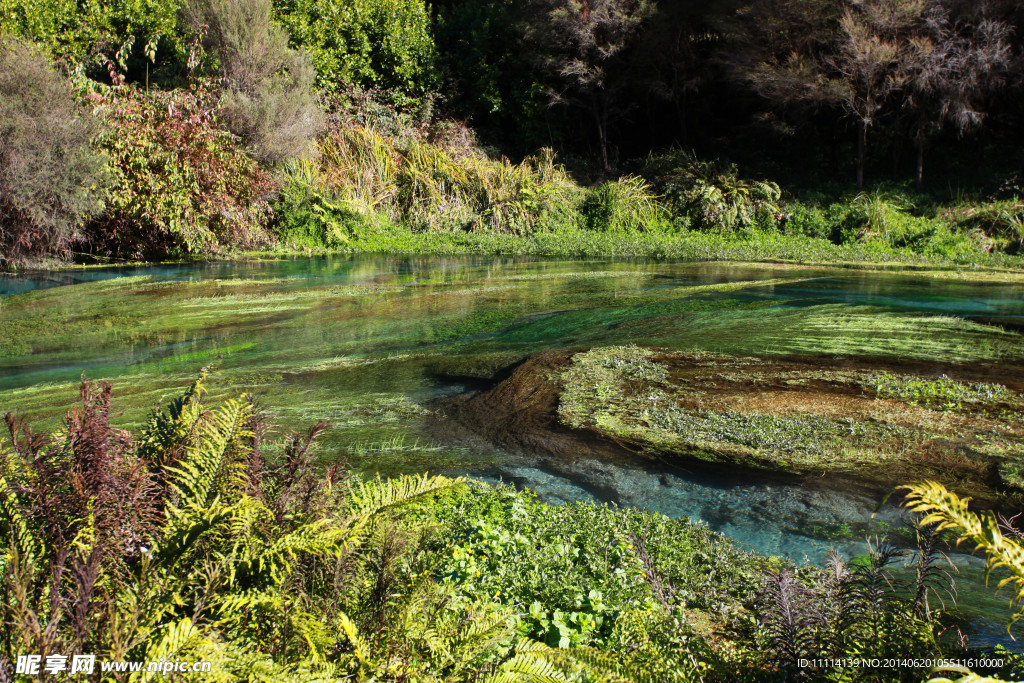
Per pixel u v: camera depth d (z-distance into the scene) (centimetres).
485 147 2564
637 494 509
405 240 2025
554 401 705
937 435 603
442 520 414
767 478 531
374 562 245
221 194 1788
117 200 1617
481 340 956
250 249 1869
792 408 676
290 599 214
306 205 1991
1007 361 832
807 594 239
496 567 365
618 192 2258
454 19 2788
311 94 2195
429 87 2602
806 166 2536
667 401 700
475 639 227
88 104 1639
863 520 466
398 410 686
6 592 190
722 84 2719
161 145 1705
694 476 538
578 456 577
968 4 2062
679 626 263
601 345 916
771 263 1739
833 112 2495
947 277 1487
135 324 1049
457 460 568
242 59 2069
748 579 367
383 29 2558
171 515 246
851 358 850
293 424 641
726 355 863
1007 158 2347
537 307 1169
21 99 1462
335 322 1066
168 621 212
